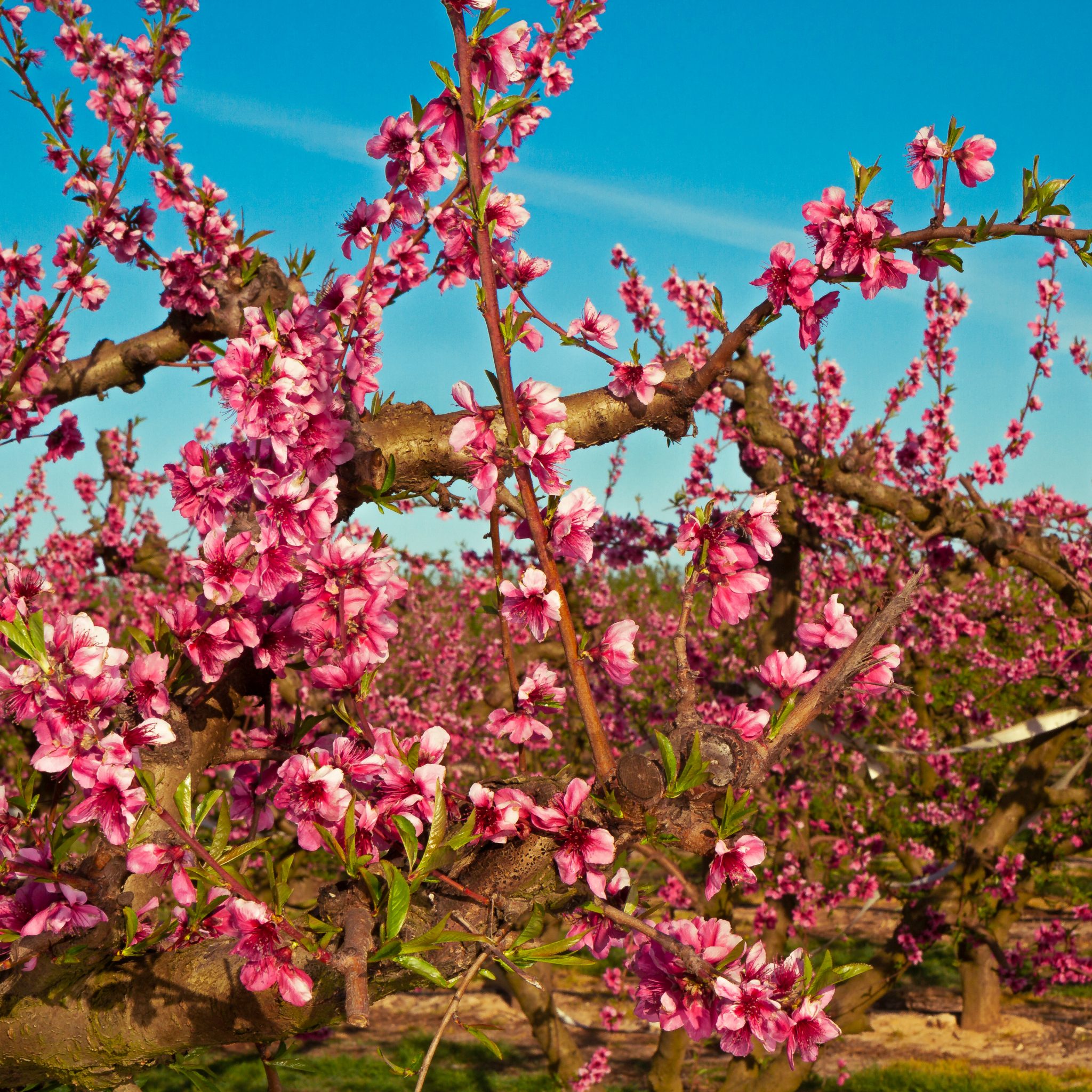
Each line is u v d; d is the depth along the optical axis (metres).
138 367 3.58
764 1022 1.46
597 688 7.48
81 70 3.21
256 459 1.70
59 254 3.24
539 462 1.66
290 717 4.69
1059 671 8.02
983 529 6.89
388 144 1.83
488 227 1.75
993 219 1.55
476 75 1.68
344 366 1.84
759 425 6.99
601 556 7.56
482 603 1.81
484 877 1.59
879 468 7.89
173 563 8.35
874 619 1.64
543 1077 8.73
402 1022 10.57
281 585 1.67
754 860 1.60
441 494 2.03
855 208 1.61
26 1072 1.84
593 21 2.38
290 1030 1.66
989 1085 8.04
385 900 1.41
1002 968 9.64
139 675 1.65
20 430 3.49
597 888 1.56
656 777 1.54
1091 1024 9.54
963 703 9.77
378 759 1.55
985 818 9.31
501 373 1.62
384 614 1.69
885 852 9.89
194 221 3.28
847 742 7.38
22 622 1.49
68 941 1.71
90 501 8.54
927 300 7.19
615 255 6.61
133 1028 1.70
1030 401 7.44
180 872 1.59
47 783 2.05
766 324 1.78
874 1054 9.05
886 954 8.81
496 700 7.37
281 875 1.48
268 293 3.33
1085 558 7.19
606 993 11.38
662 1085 6.90
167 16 3.29
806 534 6.98
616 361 1.94
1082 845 9.37
